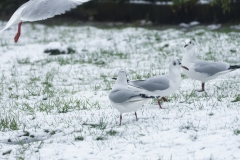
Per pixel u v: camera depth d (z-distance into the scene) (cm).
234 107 1159
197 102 1229
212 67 1334
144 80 1184
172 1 3183
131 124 1063
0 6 3634
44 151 918
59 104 1281
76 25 3328
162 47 2272
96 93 1427
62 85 1606
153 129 1013
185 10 3138
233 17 3050
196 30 2733
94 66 1939
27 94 1472
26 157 893
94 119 1122
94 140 973
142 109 1192
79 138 985
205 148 883
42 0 667
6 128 1098
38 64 2033
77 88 1530
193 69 1345
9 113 1223
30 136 1032
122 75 1095
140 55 2134
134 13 3394
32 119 1154
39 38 2806
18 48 2462
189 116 1095
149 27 3094
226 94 1313
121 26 3186
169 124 1040
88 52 2273
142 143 933
